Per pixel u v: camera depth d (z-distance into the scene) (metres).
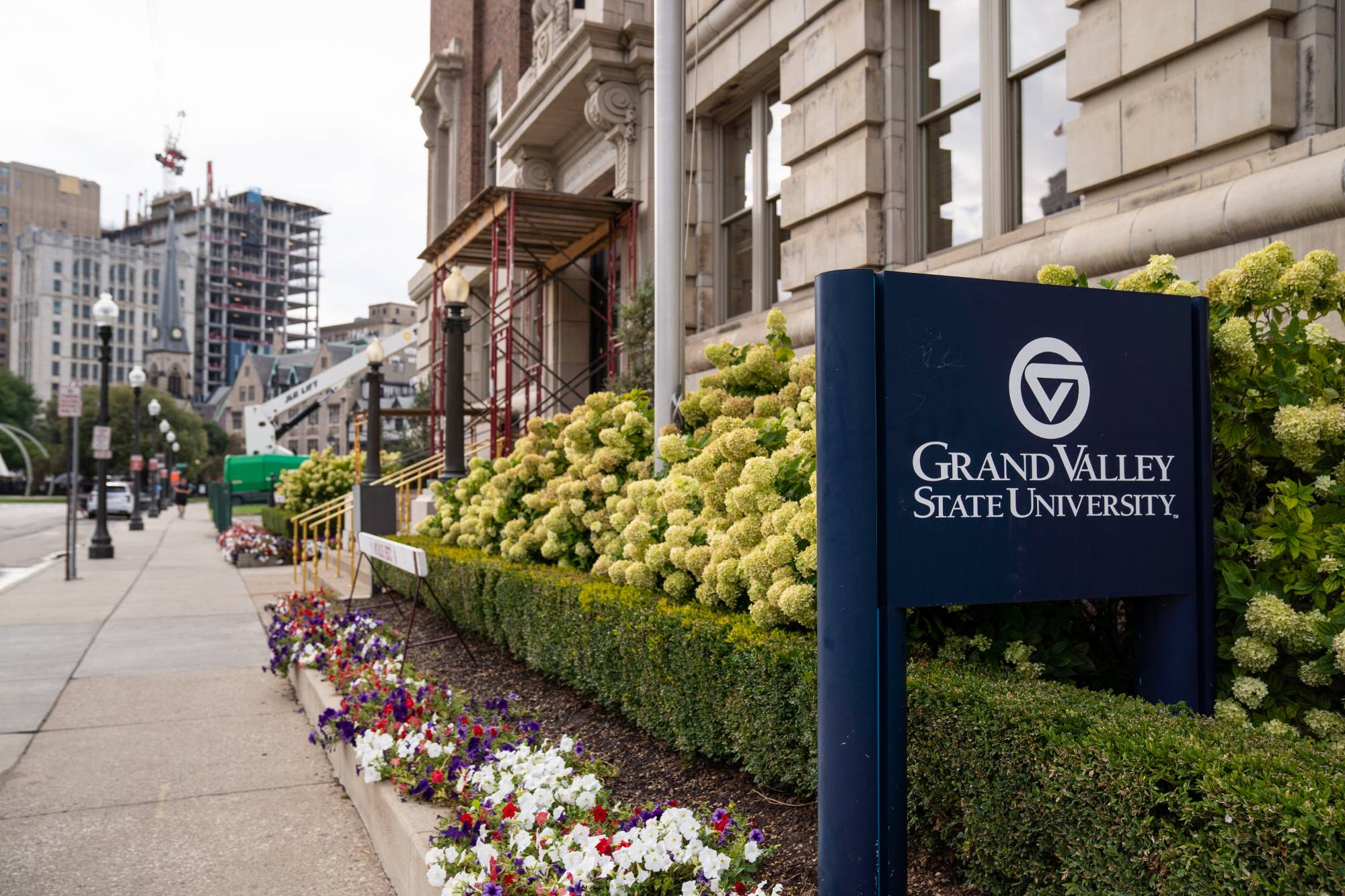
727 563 4.35
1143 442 3.00
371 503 13.28
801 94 10.01
